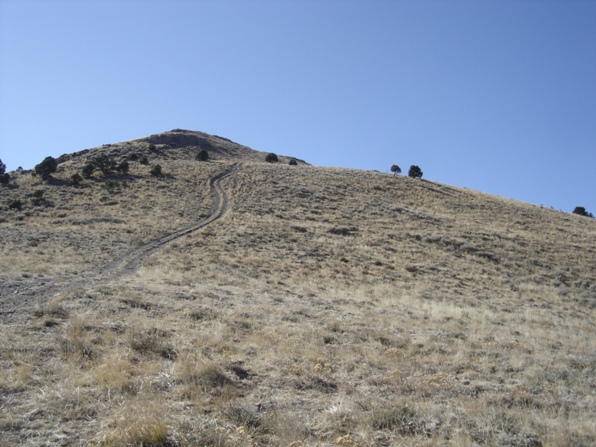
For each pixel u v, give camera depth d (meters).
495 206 53.47
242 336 11.19
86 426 5.86
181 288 17.27
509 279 31.06
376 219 43.25
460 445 5.78
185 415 6.29
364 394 7.78
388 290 25.55
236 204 44.75
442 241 37.72
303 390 7.84
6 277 16.95
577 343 14.73
